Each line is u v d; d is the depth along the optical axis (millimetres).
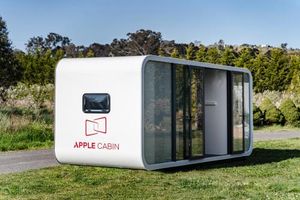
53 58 47625
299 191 9719
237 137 14977
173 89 12648
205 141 15125
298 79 34438
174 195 9328
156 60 12086
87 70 12320
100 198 9133
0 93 27344
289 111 28422
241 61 47781
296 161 14375
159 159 12266
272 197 9047
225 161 14883
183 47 55906
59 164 13500
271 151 17234
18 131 19906
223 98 14891
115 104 11961
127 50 57656
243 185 10320
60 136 12633
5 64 27719
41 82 45625
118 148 11914
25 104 25328
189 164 13117
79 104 12391
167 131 12508
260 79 47375
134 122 11742
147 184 10531
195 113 13359
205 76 15227
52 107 25500
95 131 12203
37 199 9102
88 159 12367
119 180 11055
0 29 27641
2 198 9227
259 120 28438
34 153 16422
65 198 9156
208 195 9297
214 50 48875
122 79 11898
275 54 47781
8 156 15555
